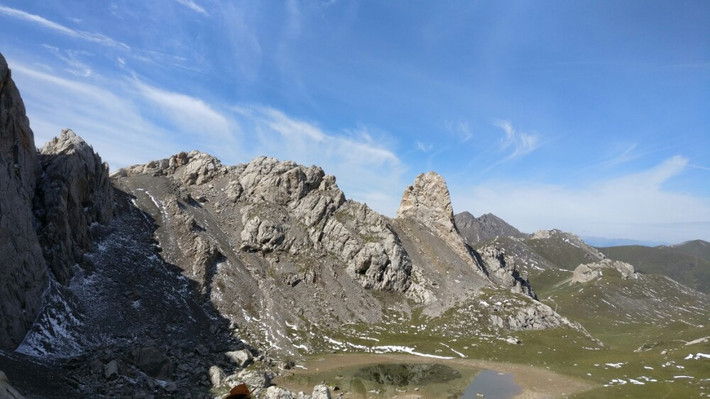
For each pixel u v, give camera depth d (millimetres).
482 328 124625
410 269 149250
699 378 84250
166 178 150625
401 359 99938
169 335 88500
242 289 117000
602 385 82188
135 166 154000
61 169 91938
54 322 73125
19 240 70062
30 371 55312
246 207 149125
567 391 78188
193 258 116750
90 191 104125
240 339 98188
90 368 62438
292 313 117062
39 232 81938
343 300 129250
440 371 90875
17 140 78375
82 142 104312
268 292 121250
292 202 156750
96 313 82500
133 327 85250
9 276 66312
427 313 133000
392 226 169750
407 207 188125
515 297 142500
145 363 67500
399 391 75312
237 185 156875
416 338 116500
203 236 127375
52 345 69312
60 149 98438
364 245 146750
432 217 179500
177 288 105125
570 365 98938
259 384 71125
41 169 90250
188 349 83062
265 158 167875
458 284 148625
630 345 150625
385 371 88875
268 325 108188
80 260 90562
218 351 87938
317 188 166750
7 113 75312
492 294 143750
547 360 103438
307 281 130375
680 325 181875
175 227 124500
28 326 68625
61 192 87562
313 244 144875
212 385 69312
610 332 184750
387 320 127625
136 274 99875
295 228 147125
